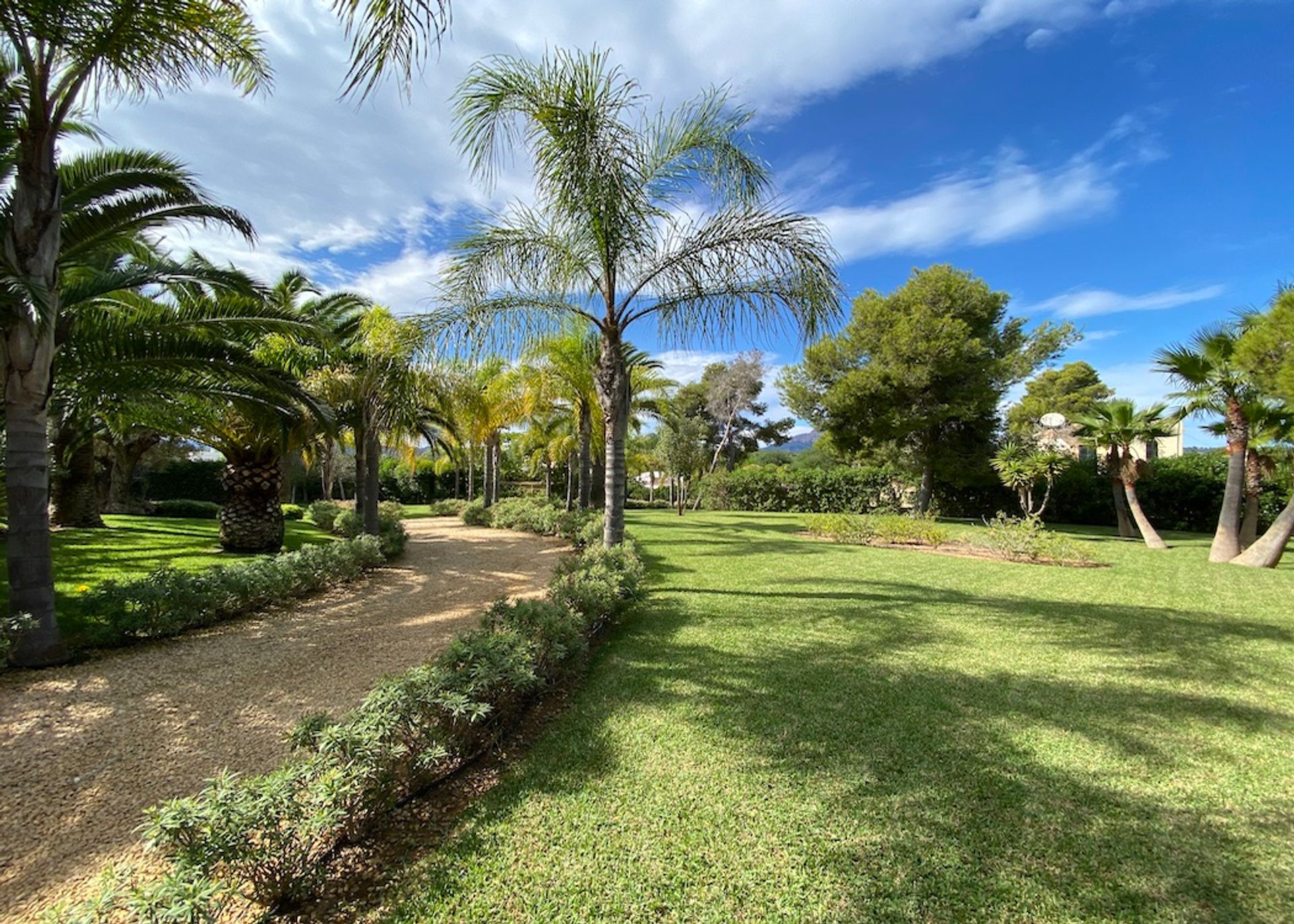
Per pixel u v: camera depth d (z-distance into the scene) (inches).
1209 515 636.1
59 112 161.0
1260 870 78.5
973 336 726.5
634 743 114.1
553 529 508.1
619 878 75.8
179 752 114.5
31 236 156.9
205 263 292.0
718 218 236.8
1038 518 496.4
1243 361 332.2
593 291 260.2
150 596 184.7
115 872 73.2
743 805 92.7
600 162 217.0
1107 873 77.5
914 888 74.4
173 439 658.8
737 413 1364.4
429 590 275.3
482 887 74.2
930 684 146.7
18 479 156.8
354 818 83.1
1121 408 479.8
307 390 313.1
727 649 175.9
